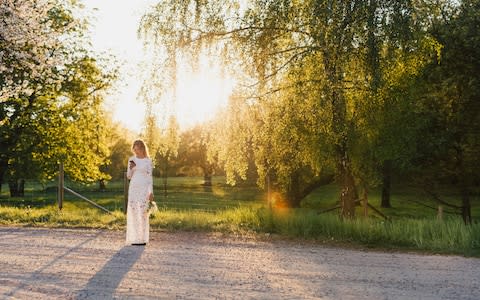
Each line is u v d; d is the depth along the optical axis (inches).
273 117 476.7
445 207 1159.0
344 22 434.6
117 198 1438.2
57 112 1036.5
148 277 262.8
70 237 390.9
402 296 228.1
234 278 261.3
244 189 1849.2
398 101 512.7
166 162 1840.6
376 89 438.9
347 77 454.0
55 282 252.1
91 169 1098.7
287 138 474.3
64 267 285.4
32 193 1678.2
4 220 486.0
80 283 250.4
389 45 429.1
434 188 848.3
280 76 478.6
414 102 581.0
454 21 661.3
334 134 459.5
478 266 294.4
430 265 297.0
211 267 287.4
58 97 1037.8
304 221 421.7
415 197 1374.3
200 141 522.9
